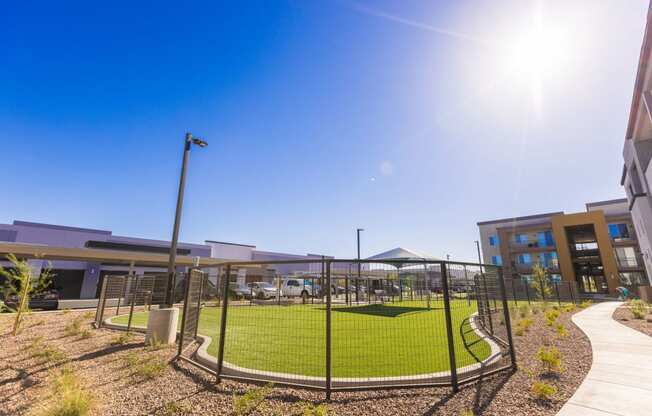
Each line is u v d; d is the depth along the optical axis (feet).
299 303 71.56
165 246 122.52
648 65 43.62
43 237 101.09
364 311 51.26
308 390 14.98
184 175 32.17
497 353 20.62
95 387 15.48
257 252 151.23
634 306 46.50
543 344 25.05
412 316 43.68
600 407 12.81
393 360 19.94
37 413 12.64
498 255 141.90
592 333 29.73
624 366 18.58
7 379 16.66
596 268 116.06
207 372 17.39
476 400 13.69
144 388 15.34
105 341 26.11
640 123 57.16
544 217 133.39
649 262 73.26
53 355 20.92
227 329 32.73
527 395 14.14
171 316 26.20
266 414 12.56
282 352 22.17
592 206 130.11
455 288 59.11
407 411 12.73
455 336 28.40
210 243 139.23
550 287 85.30
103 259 80.02
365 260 16.25
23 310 31.65
